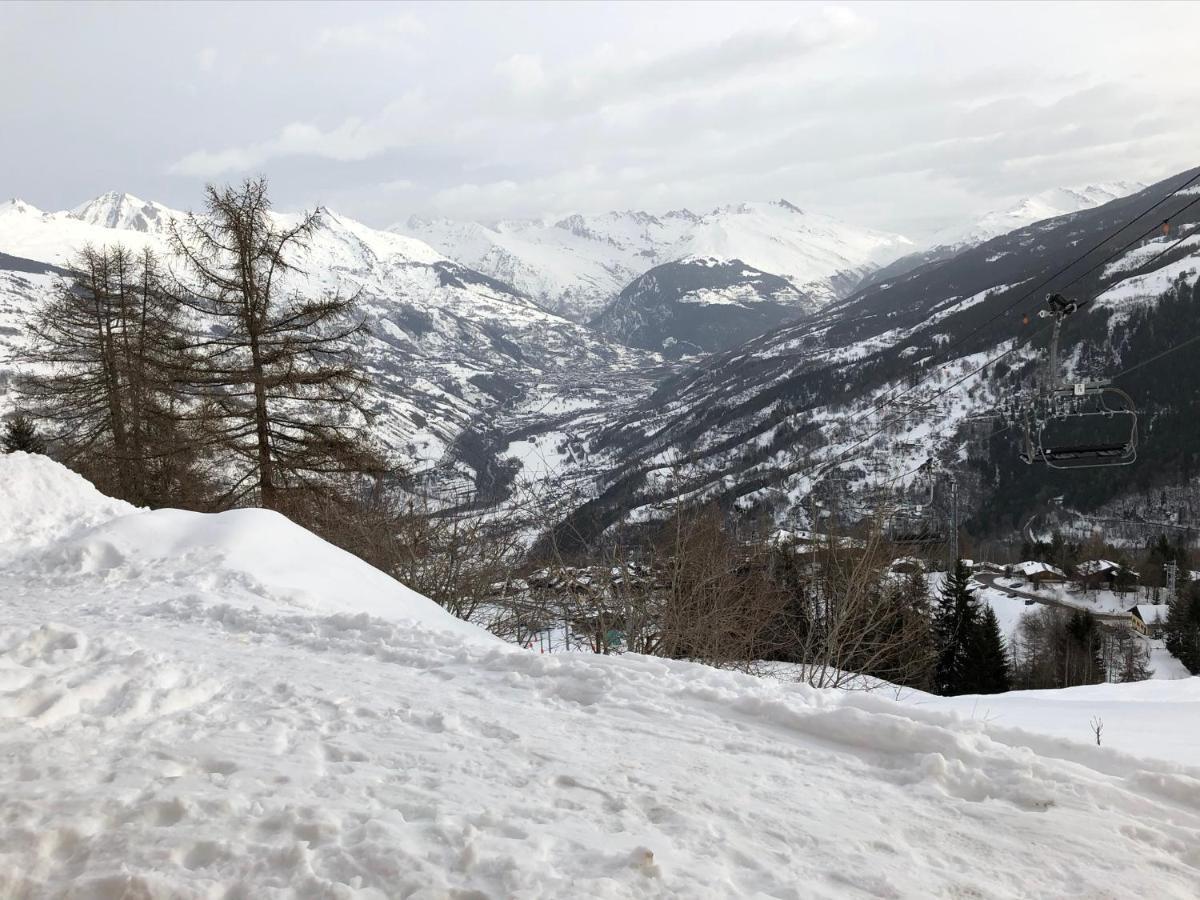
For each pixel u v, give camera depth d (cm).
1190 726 890
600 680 616
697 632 1377
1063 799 425
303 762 444
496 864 334
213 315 1898
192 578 998
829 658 1478
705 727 532
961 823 404
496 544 1585
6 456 1456
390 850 338
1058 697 1327
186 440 1898
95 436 2516
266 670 639
